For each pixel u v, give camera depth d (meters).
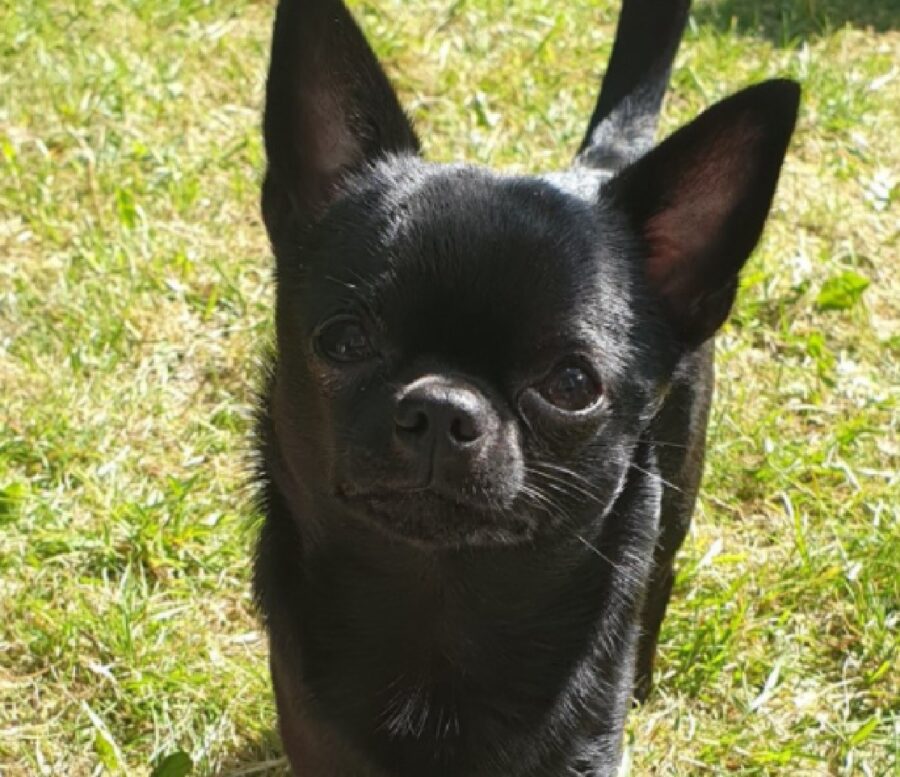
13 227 0.79
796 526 0.65
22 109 0.86
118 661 0.60
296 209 0.52
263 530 0.52
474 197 0.48
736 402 0.72
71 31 0.95
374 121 0.53
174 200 0.80
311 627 0.52
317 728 0.52
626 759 0.58
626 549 0.52
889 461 0.70
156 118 0.87
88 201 0.80
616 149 0.61
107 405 0.69
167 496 0.66
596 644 0.52
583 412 0.48
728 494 0.68
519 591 0.51
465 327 0.47
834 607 0.64
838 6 1.07
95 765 0.57
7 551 0.63
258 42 0.95
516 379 0.47
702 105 0.92
